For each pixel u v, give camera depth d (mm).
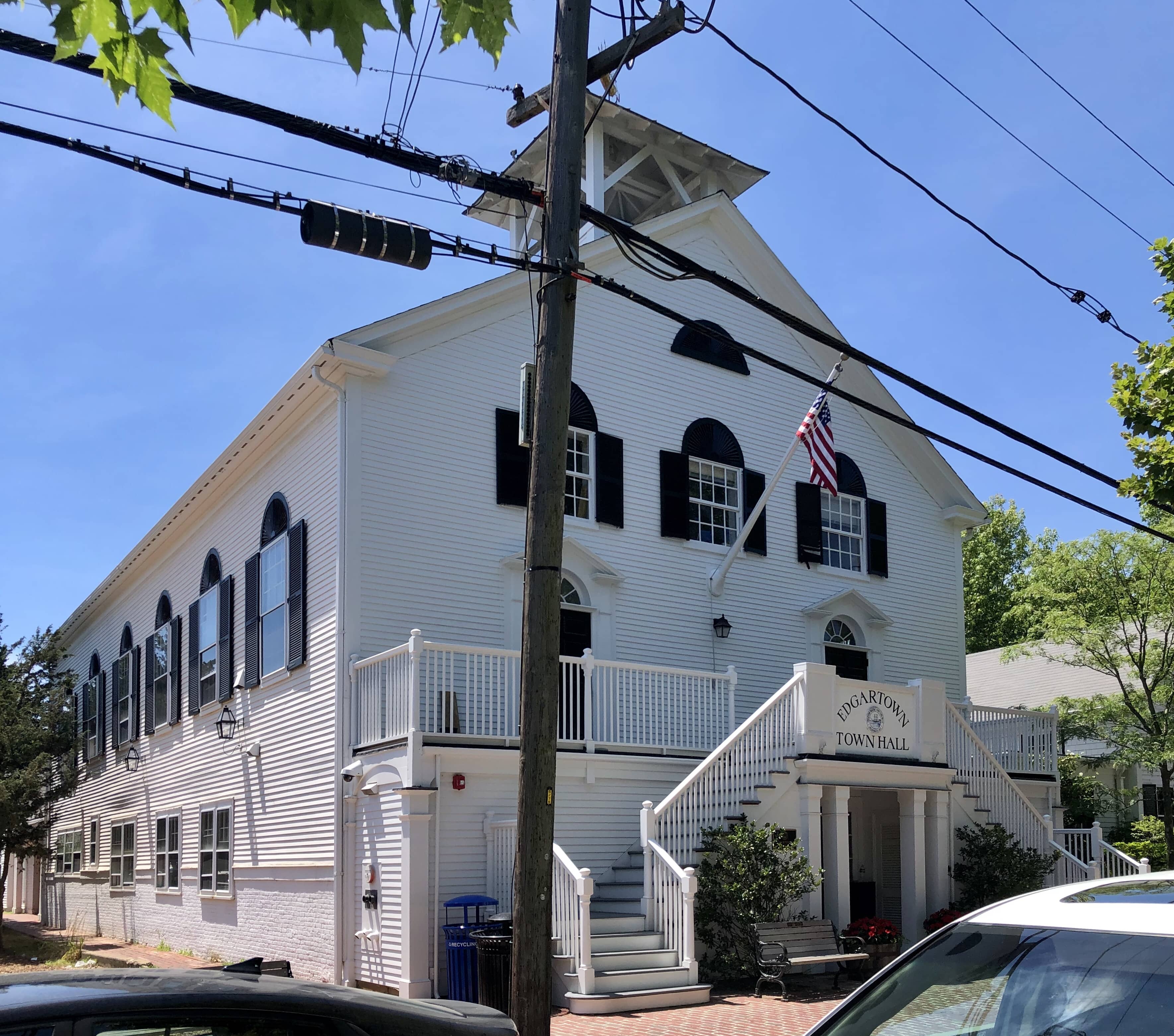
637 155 22422
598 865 16047
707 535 20781
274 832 18078
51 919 34375
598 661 16609
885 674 23047
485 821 14883
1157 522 24781
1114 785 30406
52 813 34062
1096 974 4191
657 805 16656
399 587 16750
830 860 16125
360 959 15242
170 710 24234
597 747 16422
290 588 17906
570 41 9586
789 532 21922
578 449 19234
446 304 17641
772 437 22141
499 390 18359
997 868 17500
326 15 3928
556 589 8641
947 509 25016
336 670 16234
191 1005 3994
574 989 12969
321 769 16609
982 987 4449
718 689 18625
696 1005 13219
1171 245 15984
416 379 17438
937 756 17797
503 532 17969
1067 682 33094
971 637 49094
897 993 4711
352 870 15641
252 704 19469
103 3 3834
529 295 18766
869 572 23156
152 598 26812
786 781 16000
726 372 21656
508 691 15664
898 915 20547
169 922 23172
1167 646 24438
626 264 20500
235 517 21172
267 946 18000
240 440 19625
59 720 30312
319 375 16781
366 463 16750
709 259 21969
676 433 20594
